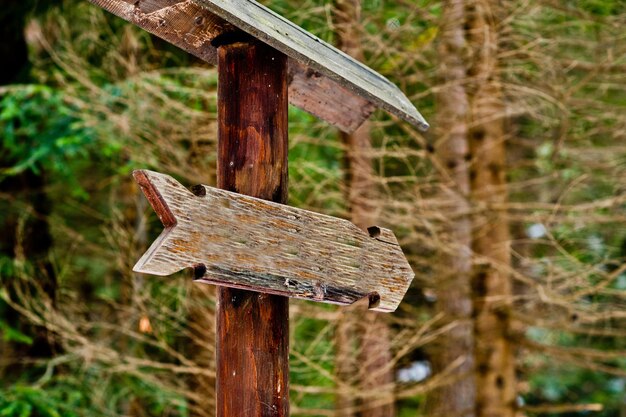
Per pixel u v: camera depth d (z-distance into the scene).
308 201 6.81
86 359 6.59
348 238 2.75
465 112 6.87
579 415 10.23
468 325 7.18
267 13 2.71
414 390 6.50
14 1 7.88
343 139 7.10
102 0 2.71
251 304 2.55
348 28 6.66
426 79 7.09
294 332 6.80
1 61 8.05
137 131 7.07
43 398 6.79
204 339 7.07
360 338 7.09
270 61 2.71
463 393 7.10
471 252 6.38
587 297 7.79
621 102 7.47
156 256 2.19
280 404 2.54
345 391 6.27
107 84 7.26
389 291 2.85
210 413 6.78
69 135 7.49
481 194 6.82
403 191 6.78
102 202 9.09
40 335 7.74
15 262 7.15
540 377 9.58
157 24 2.79
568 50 7.51
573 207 6.36
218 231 2.34
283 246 2.53
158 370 7.40
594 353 6.39
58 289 7.54
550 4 6.78
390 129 7.57
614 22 7.02
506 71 6.94
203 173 7.12
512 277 7.30
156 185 2.21
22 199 8.23
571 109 6.93
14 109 7.34
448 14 6.72
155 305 7.23
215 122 7.01
